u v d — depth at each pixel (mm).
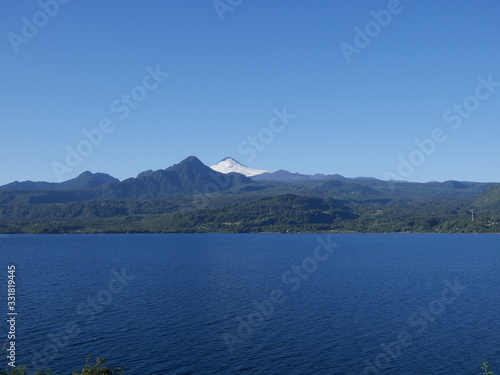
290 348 68000
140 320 83062
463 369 60688
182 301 100875
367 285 126938
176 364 61188
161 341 70562
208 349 67062
